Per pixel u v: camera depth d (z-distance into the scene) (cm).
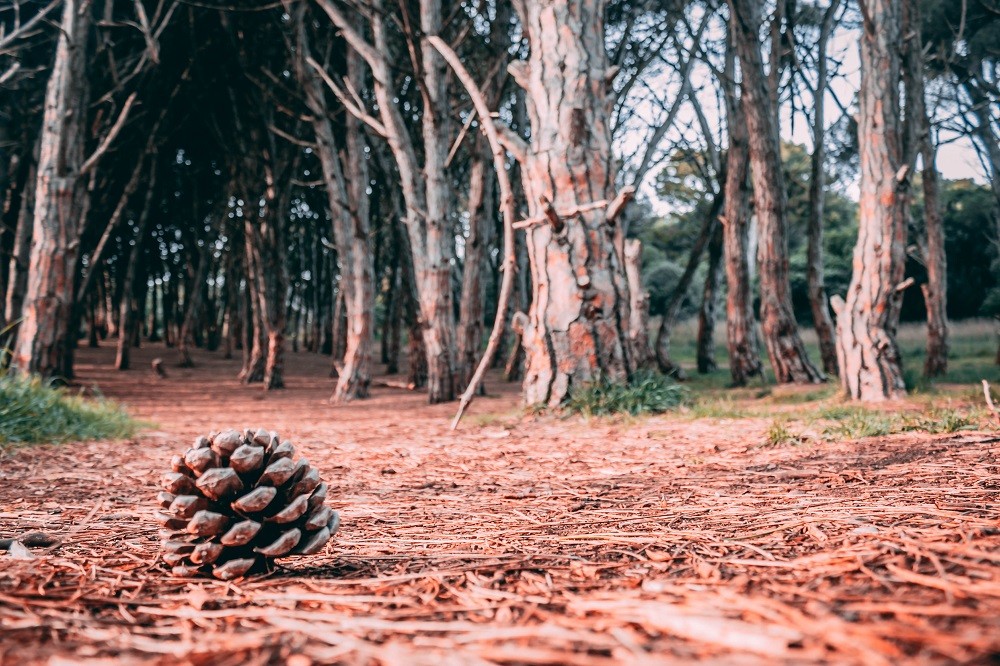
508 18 1703
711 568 215
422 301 1514
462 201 3225
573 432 778
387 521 365
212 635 174
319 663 147
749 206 1709
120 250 3012
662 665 130
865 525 252
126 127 1966
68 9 1319
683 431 721
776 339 1480
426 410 1314
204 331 3900
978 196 3316
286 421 1139
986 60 1920
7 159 1697
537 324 973
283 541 238
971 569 178
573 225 962
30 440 747
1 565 260
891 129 998
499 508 391
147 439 839
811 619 150
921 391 1023
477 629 166
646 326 1719
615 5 1827
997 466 374
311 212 3250
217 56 1986
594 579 216
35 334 1291
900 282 979
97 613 197
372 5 1481
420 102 2050
